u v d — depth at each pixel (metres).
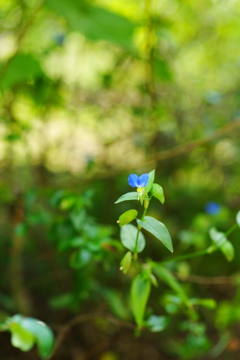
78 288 1.24
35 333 0.94
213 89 2.13
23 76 1.22
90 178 1.46
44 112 1.52
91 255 1.09
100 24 1.21
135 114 1.67
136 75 1.85
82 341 1.64
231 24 1.81
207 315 1.83
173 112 1.88
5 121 1.33
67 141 1.82
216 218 1.43
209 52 2.06
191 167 2.06
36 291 1.87
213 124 1.89
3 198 1.32
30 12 1.30
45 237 1.59
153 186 0.87
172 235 1.87
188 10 1.67
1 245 1.68
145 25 1.32
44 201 1.59
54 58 1.59
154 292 1.74
